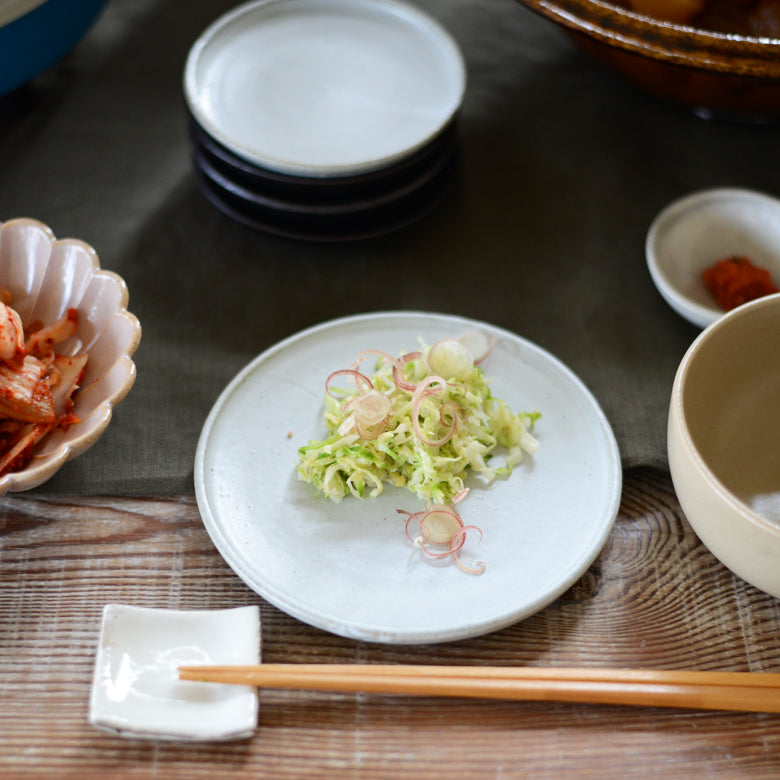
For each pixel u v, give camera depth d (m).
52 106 0.85
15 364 0.66
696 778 0.62
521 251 0.79
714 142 0.85
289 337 0.72
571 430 0.69
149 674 0.62
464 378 0.69
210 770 0.61
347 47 0.80
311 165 0.74
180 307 0.76
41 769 0.61
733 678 0.62
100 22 0.90
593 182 0.82
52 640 0.64
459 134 0.85
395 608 0.63
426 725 0.62
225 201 0.78
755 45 0.68
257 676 0.61
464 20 0.91
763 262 0.75
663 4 0.75
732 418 0.67
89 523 0.67
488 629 0.63
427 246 0.79
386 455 0.67
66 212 0.80
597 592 0.66
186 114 0.85
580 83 0.88
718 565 0.67
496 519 0.66
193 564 0.67
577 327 0.75
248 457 0.68
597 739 0.62
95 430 0.64
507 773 0.61
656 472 0.70
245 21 0.81
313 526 0.66
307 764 0.62
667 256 0.75
